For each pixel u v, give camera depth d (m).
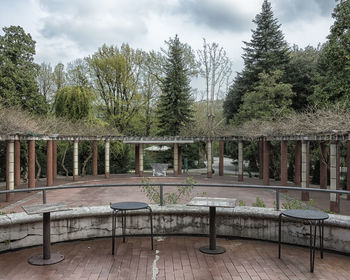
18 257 4.90
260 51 27.91
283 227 5.48
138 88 29.97
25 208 4.54
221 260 4.75
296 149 15.83
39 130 14.74
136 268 4.44
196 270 4.36
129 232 5.92
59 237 5.52
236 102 28.89
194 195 8.08
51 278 4.12
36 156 19.25
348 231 4.93
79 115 22.97
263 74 22.84
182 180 19.28
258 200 7.50
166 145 28.19
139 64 29.69
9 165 11.27
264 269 4.40
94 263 4.63
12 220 5.11
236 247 5.36
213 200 5.07
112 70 28.17
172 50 26.05
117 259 4.79
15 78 19.62
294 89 24.88
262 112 21.77
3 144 17.69
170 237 5.91
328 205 9.51
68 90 22.91
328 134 10.22
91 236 5.75
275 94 22.88
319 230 4.86
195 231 5.96
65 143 23.42
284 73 25.22
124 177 21.06
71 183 18.02
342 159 17.52
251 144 24.86
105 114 29.50
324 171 12.59
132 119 30.30
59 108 22.92
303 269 4.40
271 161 21.61
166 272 4.30
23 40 21.09
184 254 5.01
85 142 23.80
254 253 5.05
